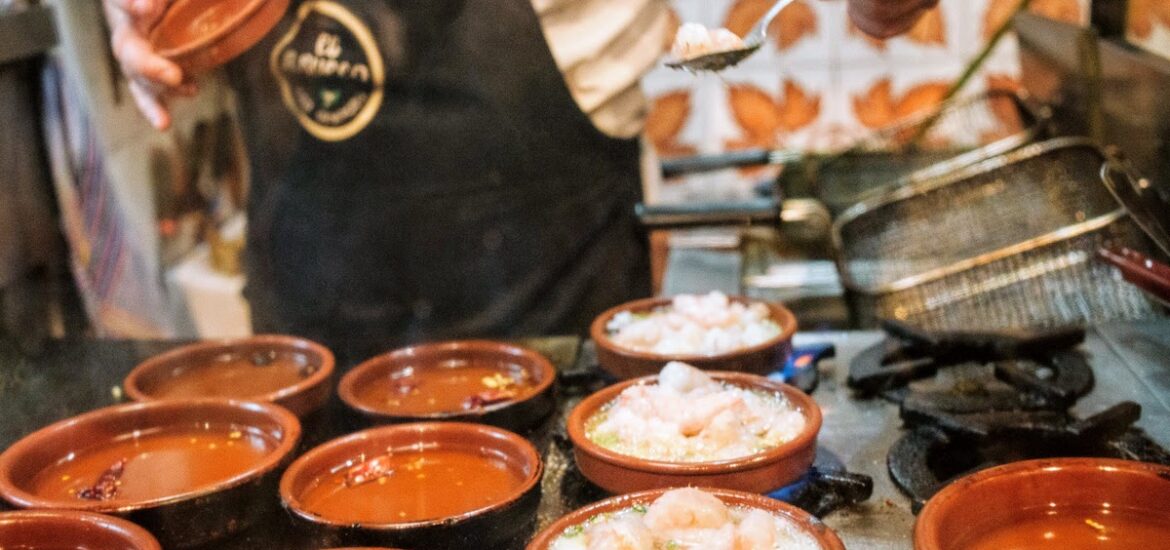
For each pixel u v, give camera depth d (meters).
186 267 2.48
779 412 1.23
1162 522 0.98
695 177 2.86
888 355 1.42
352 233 1.89
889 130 2.32
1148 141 1.64
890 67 2.81
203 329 2.43
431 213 1.87
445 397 1.43
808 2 2.78
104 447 1.29
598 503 1.02
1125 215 1.52
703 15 2.81
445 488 1.16
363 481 1.18
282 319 2.00
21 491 1.12
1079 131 1.93
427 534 1.02
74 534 1.02
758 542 0.93
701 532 0.96
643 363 1.39
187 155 2.52
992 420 1.21
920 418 1.25
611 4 1.80
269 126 1.88
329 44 1.79
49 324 2.29
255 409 1.29
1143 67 1.64
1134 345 1.45
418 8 1.75
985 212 1.86
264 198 1.94
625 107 1.88
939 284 1.62
